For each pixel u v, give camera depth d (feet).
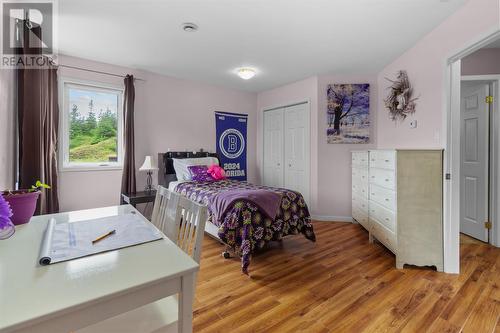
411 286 6.79
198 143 14.49
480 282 6.98
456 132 7.59
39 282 2.32
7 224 2.92
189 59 10.97
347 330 5.12
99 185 11.46
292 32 8.50
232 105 15.85
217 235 8.46
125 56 10.66
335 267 7.93
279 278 7.23
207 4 6.95
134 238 3.44
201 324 5.28
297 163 14.57
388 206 8.40
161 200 5.54
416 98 9.32
